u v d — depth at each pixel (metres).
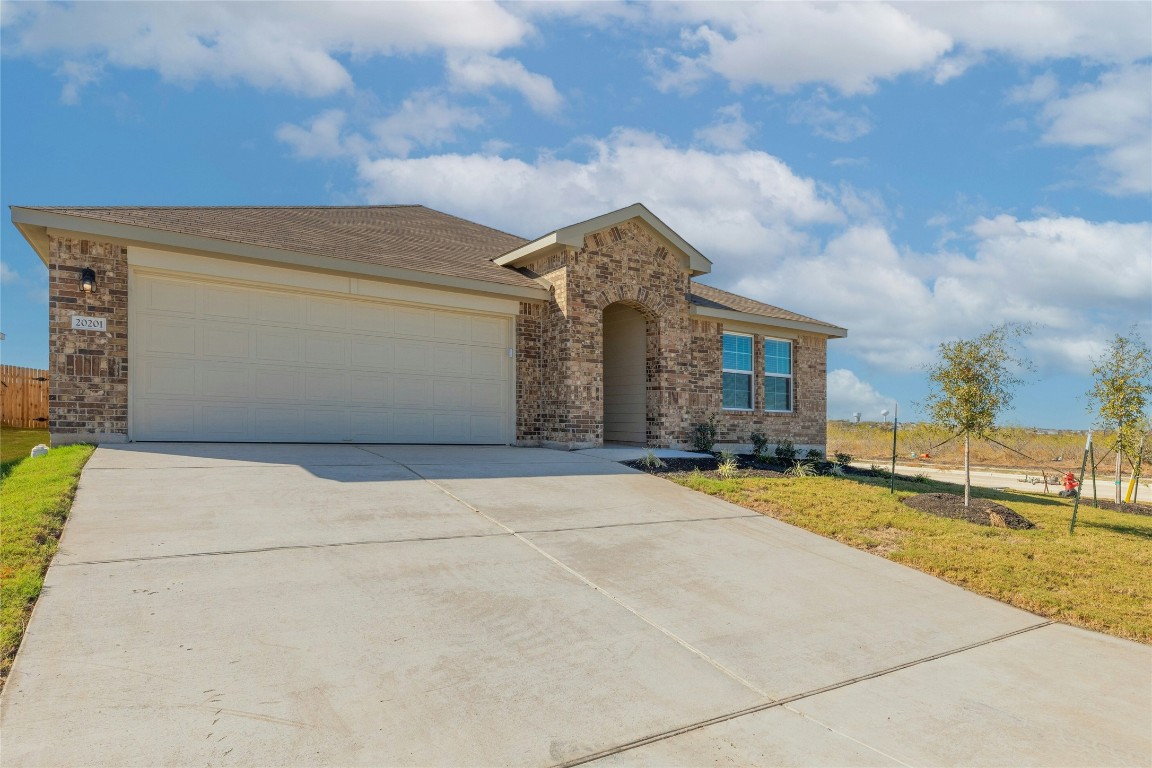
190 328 10.69
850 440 36.53
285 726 3.32
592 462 11.88
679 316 15.91
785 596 6.01
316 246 12.01
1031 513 10.77
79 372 9.78
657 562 6.57
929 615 5.87
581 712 3.78
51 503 6.39
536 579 5.80
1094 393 10.91
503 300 13.97
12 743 2.98
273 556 5.63
